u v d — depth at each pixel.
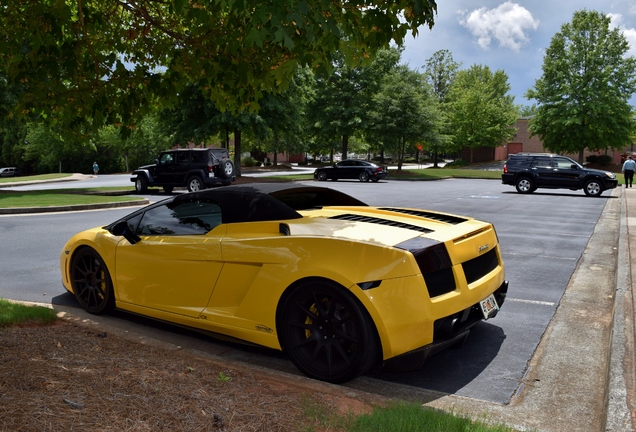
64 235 10.40
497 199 19.34
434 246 3.48
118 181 34.69
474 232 4.01
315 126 40.75
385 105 38.81
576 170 21.97
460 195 21.08
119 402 2.81
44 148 59.56
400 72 41.81
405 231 3.79
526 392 3.54
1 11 4.82
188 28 5.66
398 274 3.31
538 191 24.75
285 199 4.49
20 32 5.02
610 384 3.21
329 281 3.45
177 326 4.88
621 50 47.31
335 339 3.48
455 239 3.70
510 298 5.92
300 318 3.66
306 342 3.59
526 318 5.18
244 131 31.92
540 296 5.99
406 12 4.34
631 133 48.03
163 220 4.70
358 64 4.92
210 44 5.12
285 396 3.08
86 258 5.20
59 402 2.74
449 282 3.57
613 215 14.45
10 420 2.50
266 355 4.21
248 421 2.68
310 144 60.84
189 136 28.45
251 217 4.15
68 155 61.00
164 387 3.06
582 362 4.06
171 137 30.45
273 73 4.96
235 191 4.38
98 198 18.06
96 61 5.09
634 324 4.37
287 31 3.29
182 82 5.62
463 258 3.70
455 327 3.56
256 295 3.82
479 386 3.66
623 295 5.34
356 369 3.39
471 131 57.44
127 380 3.13
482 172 43.53
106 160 61.75
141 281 4.63
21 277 6.88
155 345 4.01
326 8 3.41
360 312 3.34
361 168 31.62
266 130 28.56
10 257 8.23
